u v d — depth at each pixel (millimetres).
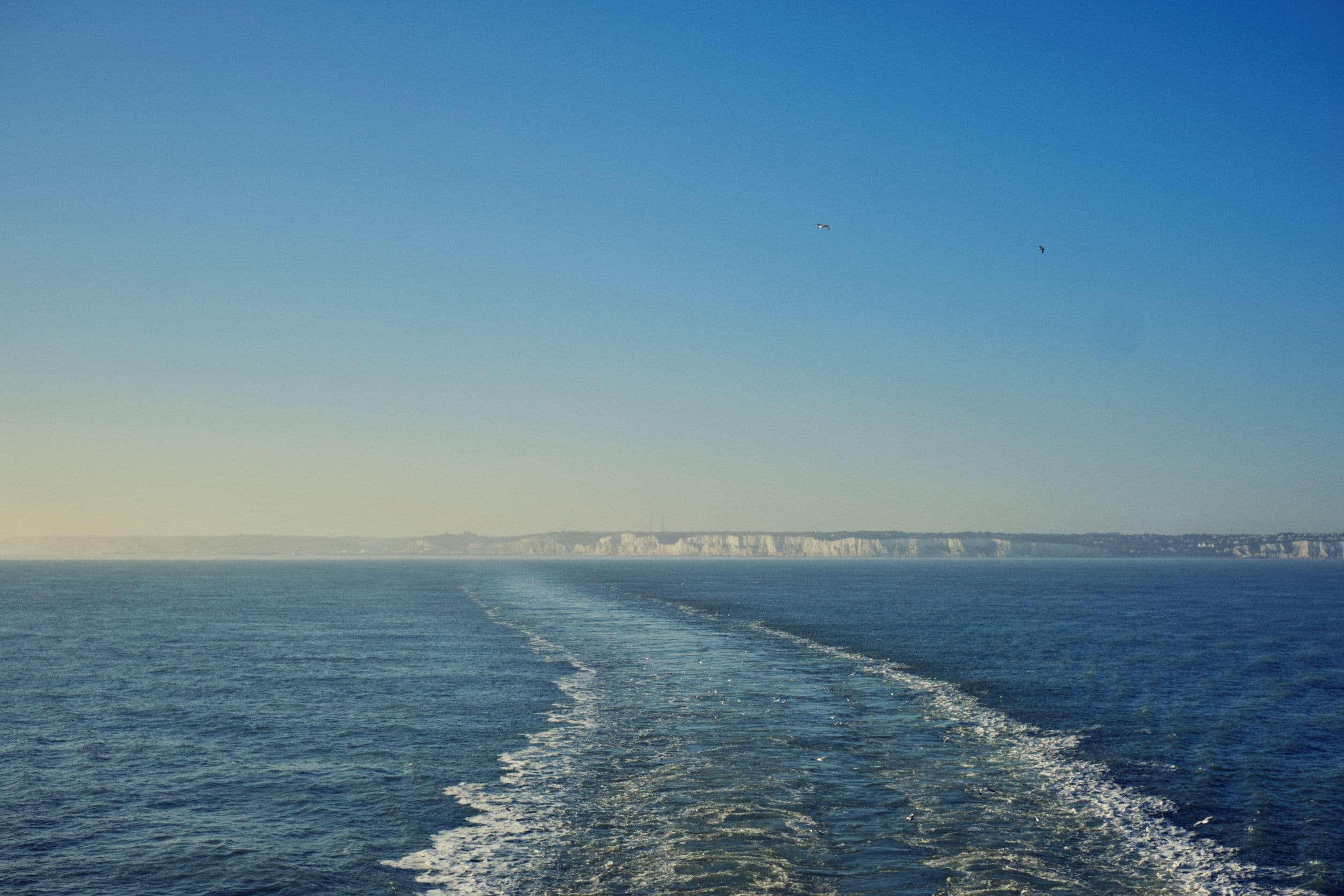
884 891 21016
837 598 126438
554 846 24203
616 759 32875
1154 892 21141
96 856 24281
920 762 32188
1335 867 22656
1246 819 26250
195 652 64750
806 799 27797
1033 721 39375
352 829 26000
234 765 33031
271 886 22172
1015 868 22438
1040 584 183375
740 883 21484
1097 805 27391
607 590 148375
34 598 133500
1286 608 113750
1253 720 40156
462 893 21375
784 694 45500
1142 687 48500
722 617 91500
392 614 99688
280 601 125188
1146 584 190125
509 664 57000
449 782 30406
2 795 29703
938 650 63625
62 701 45344
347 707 43156
